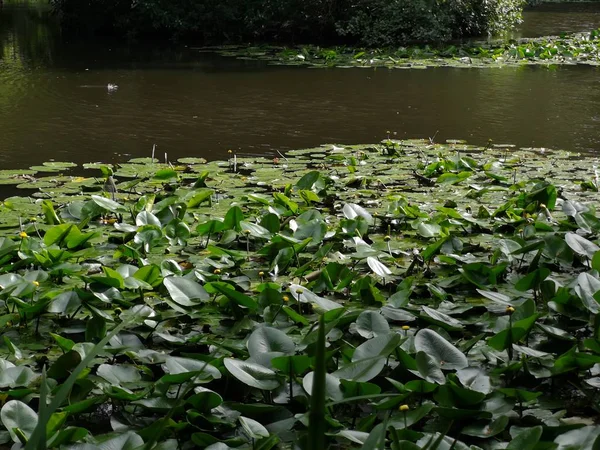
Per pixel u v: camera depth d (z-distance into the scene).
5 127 8.02
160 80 11.05
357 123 8.32
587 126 8.21
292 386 2.62
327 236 4.43
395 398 2.36
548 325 3.24
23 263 3.83
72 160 6.67
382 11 15.24
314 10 16.14
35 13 22.55
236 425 2.46
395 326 3.29
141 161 6.47
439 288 3.62
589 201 5.37
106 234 4.61
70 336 3.19
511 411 2.57
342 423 2.51
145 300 3.56
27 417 2.30
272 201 5.21
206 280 3.69
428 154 6.87
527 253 4.15
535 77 11.78
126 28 16.98
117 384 2.58
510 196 5.53
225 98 9.70
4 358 2.98
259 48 14.66
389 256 4.04
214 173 6.10
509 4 17.52
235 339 3.11
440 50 14.61
